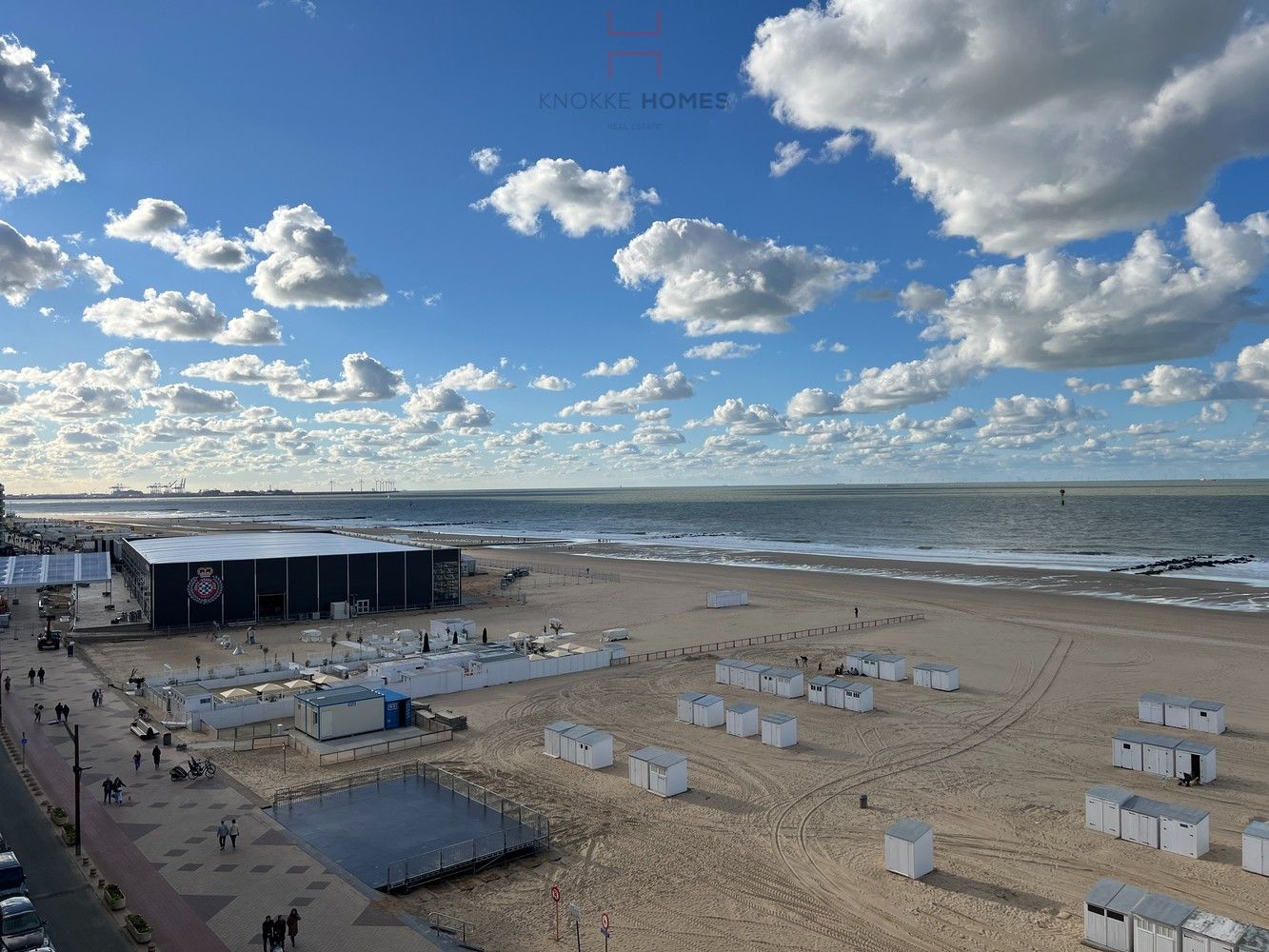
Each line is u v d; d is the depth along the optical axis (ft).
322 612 305.94
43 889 98.99
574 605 341.00
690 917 97.04
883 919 96.37
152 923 91.04
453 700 196.95
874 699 194.39
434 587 330.13
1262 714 176.35
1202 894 100.99
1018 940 91.35
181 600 280.92
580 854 113.91
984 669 220.43
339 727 162.50
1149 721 172.35
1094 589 363.15
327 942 87.51
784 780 142.61
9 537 621.31
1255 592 345.51
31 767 143.13
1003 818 125.49
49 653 243.81
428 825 120.37
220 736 167.53
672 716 182.70
